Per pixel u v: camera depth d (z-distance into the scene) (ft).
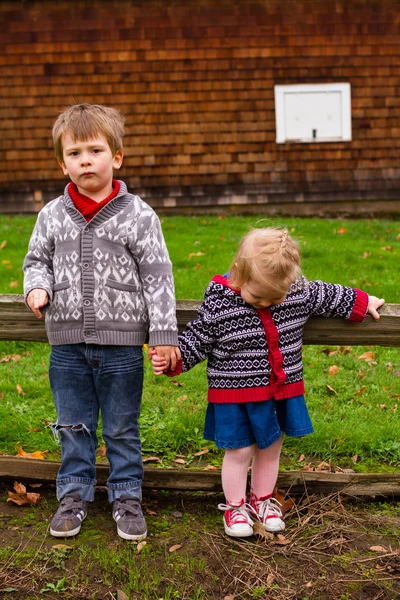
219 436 8.93
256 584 8.29
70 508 9.09
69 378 9.07
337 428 12.51
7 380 15.48
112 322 8.76
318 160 43.27
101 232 8.79
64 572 8.39
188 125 42.55
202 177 43.01
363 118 42.98
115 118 9.23
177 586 8.21
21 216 42.06
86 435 9.27
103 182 8.96
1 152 42.47
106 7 41.27
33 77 41.73
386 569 8.58
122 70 41.83
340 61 42.29
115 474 9.26
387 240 34.17
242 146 42.88
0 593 8.03
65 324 8.84
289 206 43.42
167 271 8.89
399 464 11.64
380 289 22.57
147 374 15.87
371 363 16.69
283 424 9.16
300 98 42.52
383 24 42.19
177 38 41.68
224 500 10.19
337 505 9.89
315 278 24.31
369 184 43.50
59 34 41.42
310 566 8.63
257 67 42.11
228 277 9.02
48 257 9.04
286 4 41.65
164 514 9.75
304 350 17.57
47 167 42.65
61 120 9.00
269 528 9.23
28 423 13.00
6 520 9.48
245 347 8.83
